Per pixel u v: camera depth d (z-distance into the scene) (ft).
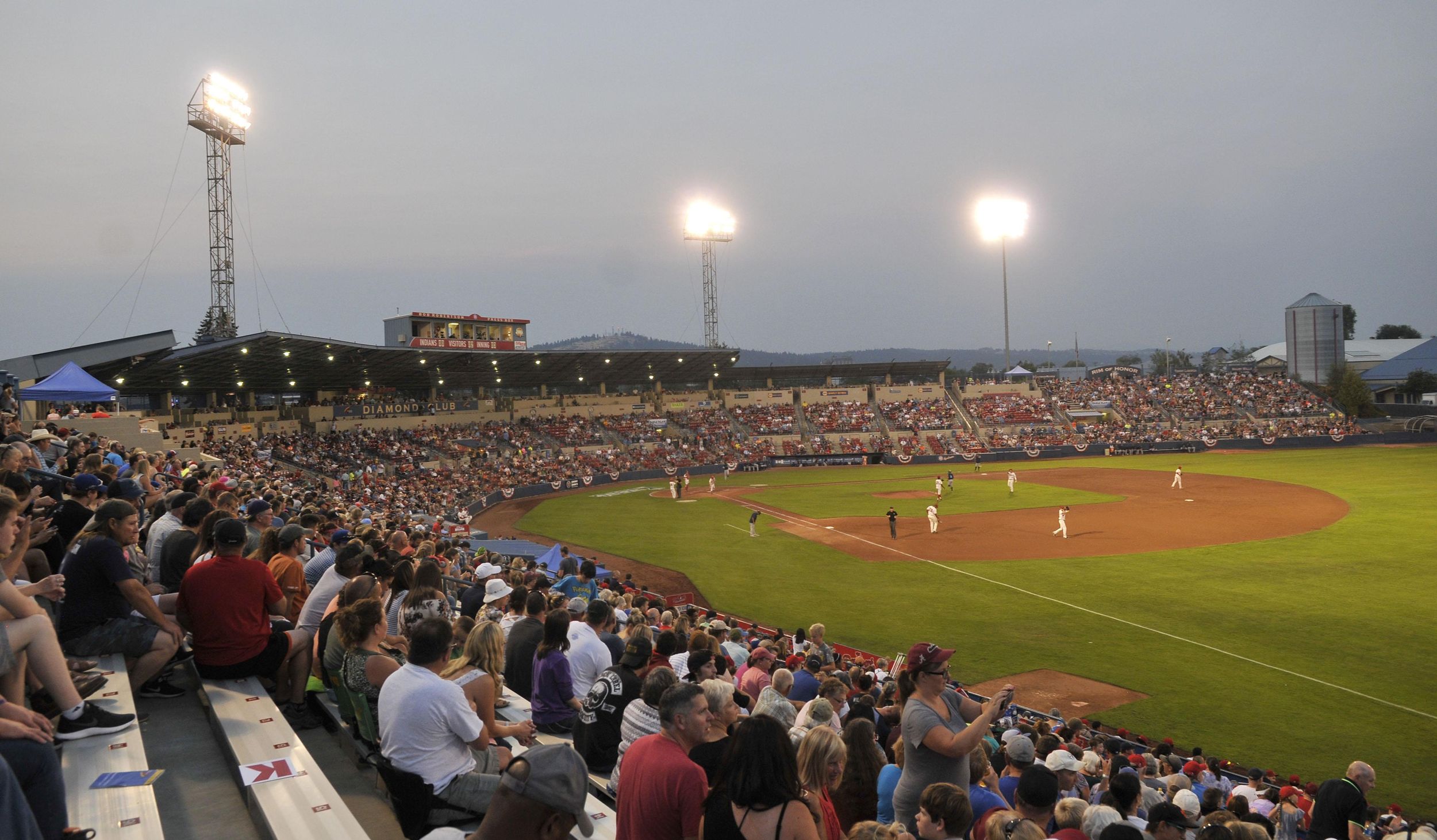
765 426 317.63
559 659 28.96
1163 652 79.05
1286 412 316.81
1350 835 30.78
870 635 87.35
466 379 278.87
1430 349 422.82
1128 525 148.87
